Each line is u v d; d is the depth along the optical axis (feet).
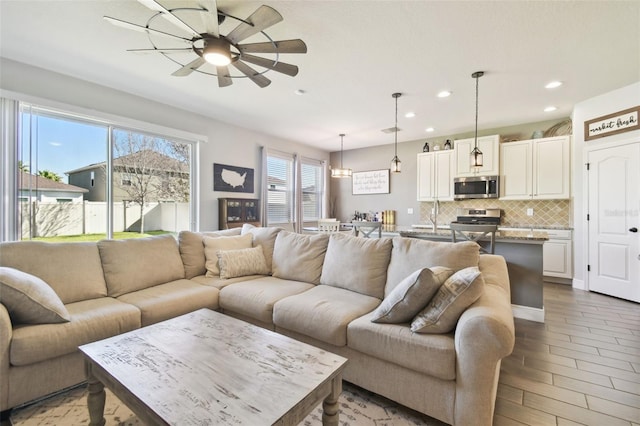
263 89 11.34
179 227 13.69
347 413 5.52
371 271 7.83
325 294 7.66
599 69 9.71
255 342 5.03
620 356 7.48
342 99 12.35
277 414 3.33
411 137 19.22
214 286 8.80
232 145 15.99
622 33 7.61
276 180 19.43
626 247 11.76
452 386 4.86
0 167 8.63
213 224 14.94
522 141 15.48
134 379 3.96
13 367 5.29
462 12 6.84
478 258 7.00
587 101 12.66
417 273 5.58
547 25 7.30
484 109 13.67
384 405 5.77
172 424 3.17
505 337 4.43
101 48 8.45
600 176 12.48
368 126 16.51
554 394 5.97
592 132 12.53
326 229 16.29
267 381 3.93
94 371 4.59
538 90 11.50
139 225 12.26
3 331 5.15
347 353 6.11
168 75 10.14
